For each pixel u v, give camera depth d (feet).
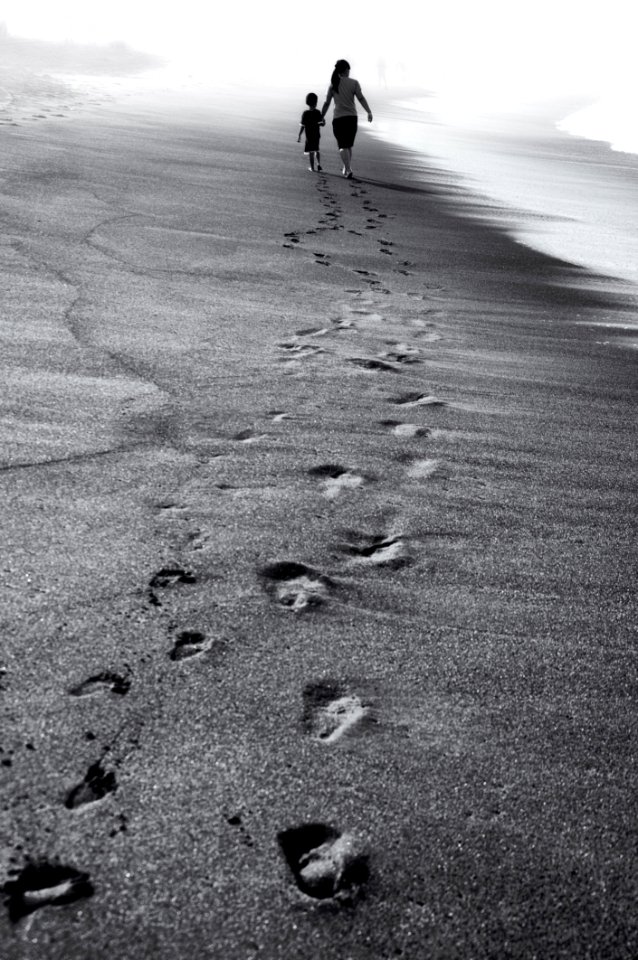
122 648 5.74
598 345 14.96
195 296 15.06
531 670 6.10
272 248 19.98
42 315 12.66
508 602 6.90
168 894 4.09
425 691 5.75
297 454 9.16
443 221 27.07
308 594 6.68
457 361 13.21
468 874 4.42
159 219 21.33
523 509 8.50
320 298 16.17
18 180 23.39
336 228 23.62
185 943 3.88
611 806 4.97
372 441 9.75
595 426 10.95
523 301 17.99
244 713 5.31
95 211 21.06
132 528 7.27
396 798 4.83
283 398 10.70
